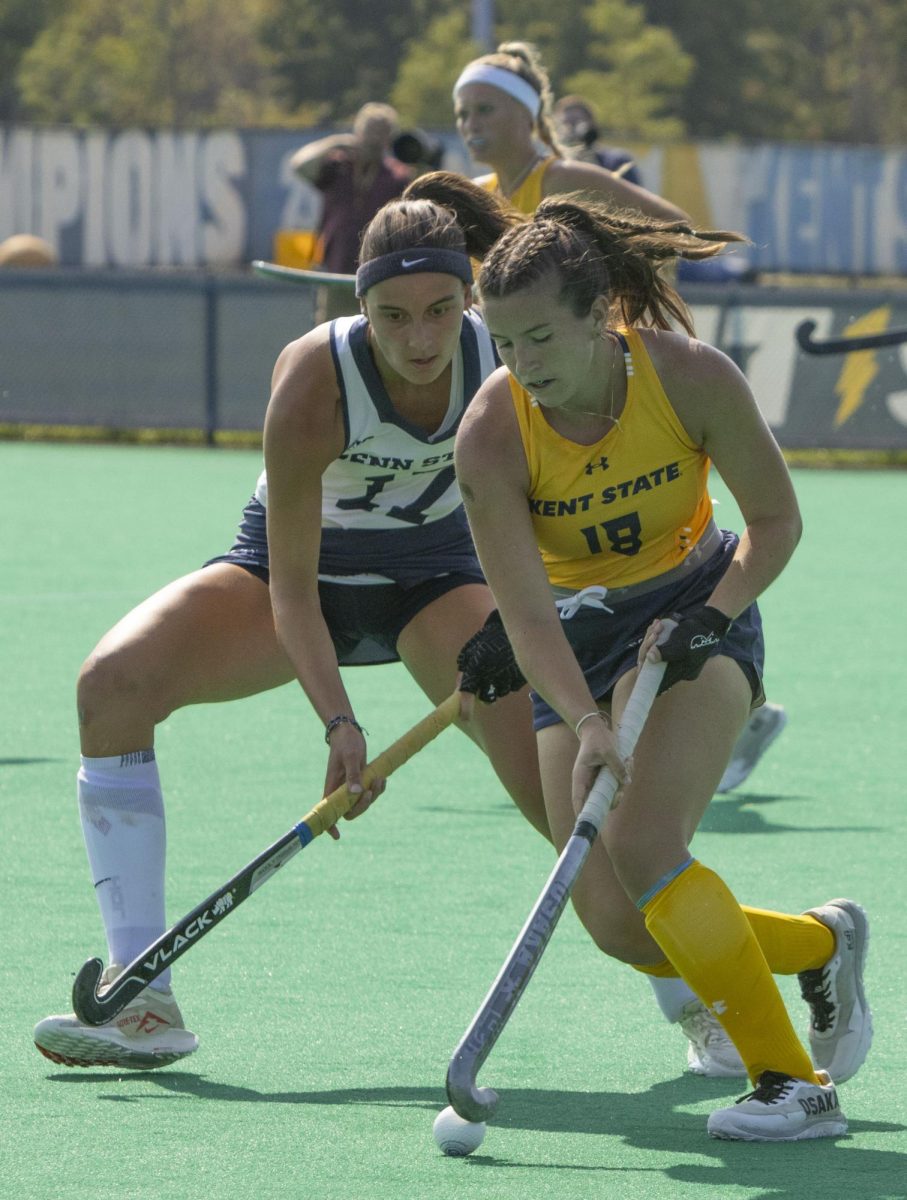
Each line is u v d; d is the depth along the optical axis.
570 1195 11.29
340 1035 14.54
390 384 14.87
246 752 25.05
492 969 16.11
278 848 13.66
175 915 17.58
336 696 14.45
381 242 13.79
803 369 61.44
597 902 13.30
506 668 14.36
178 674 14.85
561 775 13.45
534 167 25.55
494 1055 14.18
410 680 29.97
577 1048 14.35
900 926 17.36
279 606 14.84
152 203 90.44
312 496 14.78
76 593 37.09
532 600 12.80
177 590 15.27
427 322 13.84
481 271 12.05
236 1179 11.55
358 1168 11.76
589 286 11.95
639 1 198.62
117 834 14.52
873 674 30.22
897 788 23.06
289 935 17.11
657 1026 14.88
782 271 89.25
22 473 59.84
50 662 30.53
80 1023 13.65
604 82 175.12
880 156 89.31
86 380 68.50
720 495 48.19
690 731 12.82
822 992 13.51
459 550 16.44
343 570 16.17
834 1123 12.52
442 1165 11.83
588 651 13.83
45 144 92.12
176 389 67.62
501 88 25.28
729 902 12.48
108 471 60.50
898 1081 13.67
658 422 12.81
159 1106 12.98
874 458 64.00
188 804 22.16
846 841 20.53
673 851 12.55
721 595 12.90
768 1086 12.49
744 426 12.82
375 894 18.39
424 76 173.38
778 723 22.62
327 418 14.77
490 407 12.88
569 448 12.79
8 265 77.56
